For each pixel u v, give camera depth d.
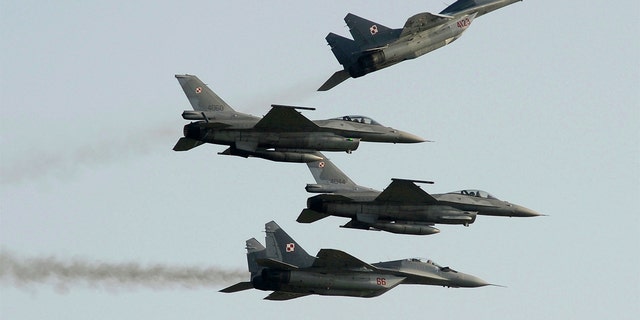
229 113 196.38
